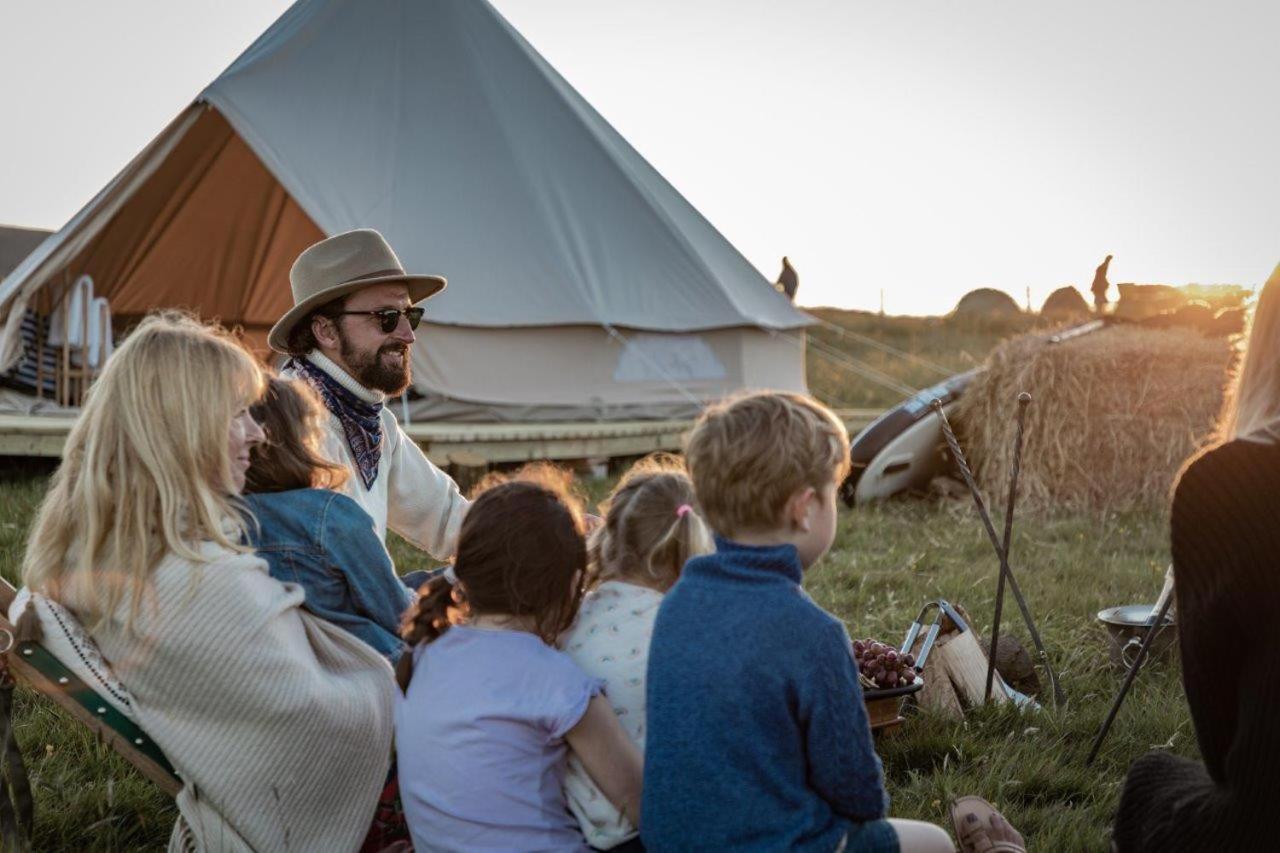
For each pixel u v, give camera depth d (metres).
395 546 6.26
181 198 11.73
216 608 2.30
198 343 2.41
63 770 3.12
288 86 10.69
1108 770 3.36
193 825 2.35
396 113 11.10
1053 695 3.91
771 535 2.09
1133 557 6.56
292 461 2.73
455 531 3.79
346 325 3.39
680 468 2.55
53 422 8.48
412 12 11.88
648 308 11.29
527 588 2.21
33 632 2.33
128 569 2.31
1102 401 8.23
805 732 1.98
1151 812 2.03
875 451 8.41
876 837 2.07
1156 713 3.67
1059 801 3.10
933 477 8.84
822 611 2.03
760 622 1.98
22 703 3.65
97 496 2.33
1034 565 6.26
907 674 3.39
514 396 10.38
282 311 13.31
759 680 1.95
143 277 12.43
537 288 10.52
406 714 2.27
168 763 2.43
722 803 1.94
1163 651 4.16
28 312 9.72
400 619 2.74
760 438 2.04
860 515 7.93
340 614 2.64
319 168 10.18
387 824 2.62
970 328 27.06
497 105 11.65
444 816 2.17
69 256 9.52
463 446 8.98
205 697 2.32
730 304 11.88
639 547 2.40
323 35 11.29
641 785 2.20
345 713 2.42
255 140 10.06
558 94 12.52
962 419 8.75
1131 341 8.45
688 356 11.62
